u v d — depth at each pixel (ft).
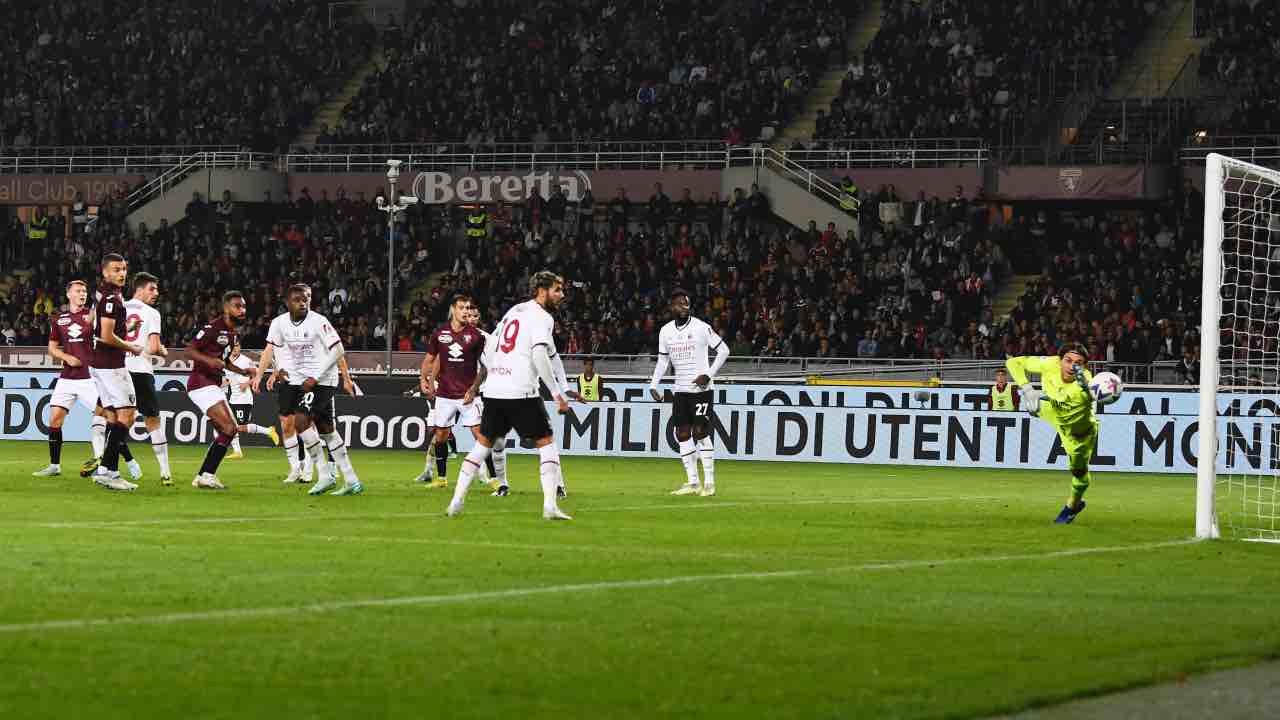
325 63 183.83
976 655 25.95
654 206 147.54
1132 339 117.91
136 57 187.62
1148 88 153.28
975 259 135.13
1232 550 44.55
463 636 26.91
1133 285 127.13
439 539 42.88
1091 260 131.34
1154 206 145.18
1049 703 22.39
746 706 21.90
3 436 111.65
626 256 142.51
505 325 50.31
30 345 144.87
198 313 144.15
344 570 35.40
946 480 82.43
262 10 191.42
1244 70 148.36
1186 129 143.13
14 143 177.99
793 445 102.63
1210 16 157.07
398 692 22.47
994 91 154.10
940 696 22.65
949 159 148.05
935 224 137.39
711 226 147.54
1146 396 96.68
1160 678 24.18
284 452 100.83
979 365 114.01
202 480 62.90
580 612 29.68
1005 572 37.52
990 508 59.93
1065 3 159.33
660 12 175.22
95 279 151.94
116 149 172.76
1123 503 65.77
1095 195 140.97
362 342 136.87
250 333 140.77
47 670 23.59
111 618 28.19
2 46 191.21
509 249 145.59
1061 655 26.03
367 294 141.90
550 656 25.27
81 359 71.05
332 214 155.22
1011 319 124.36
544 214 152.25
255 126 173.68
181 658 24.66
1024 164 144.36
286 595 31.27
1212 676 24.50
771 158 150.41
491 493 63.57
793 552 41.22
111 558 37.11
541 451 50.47
